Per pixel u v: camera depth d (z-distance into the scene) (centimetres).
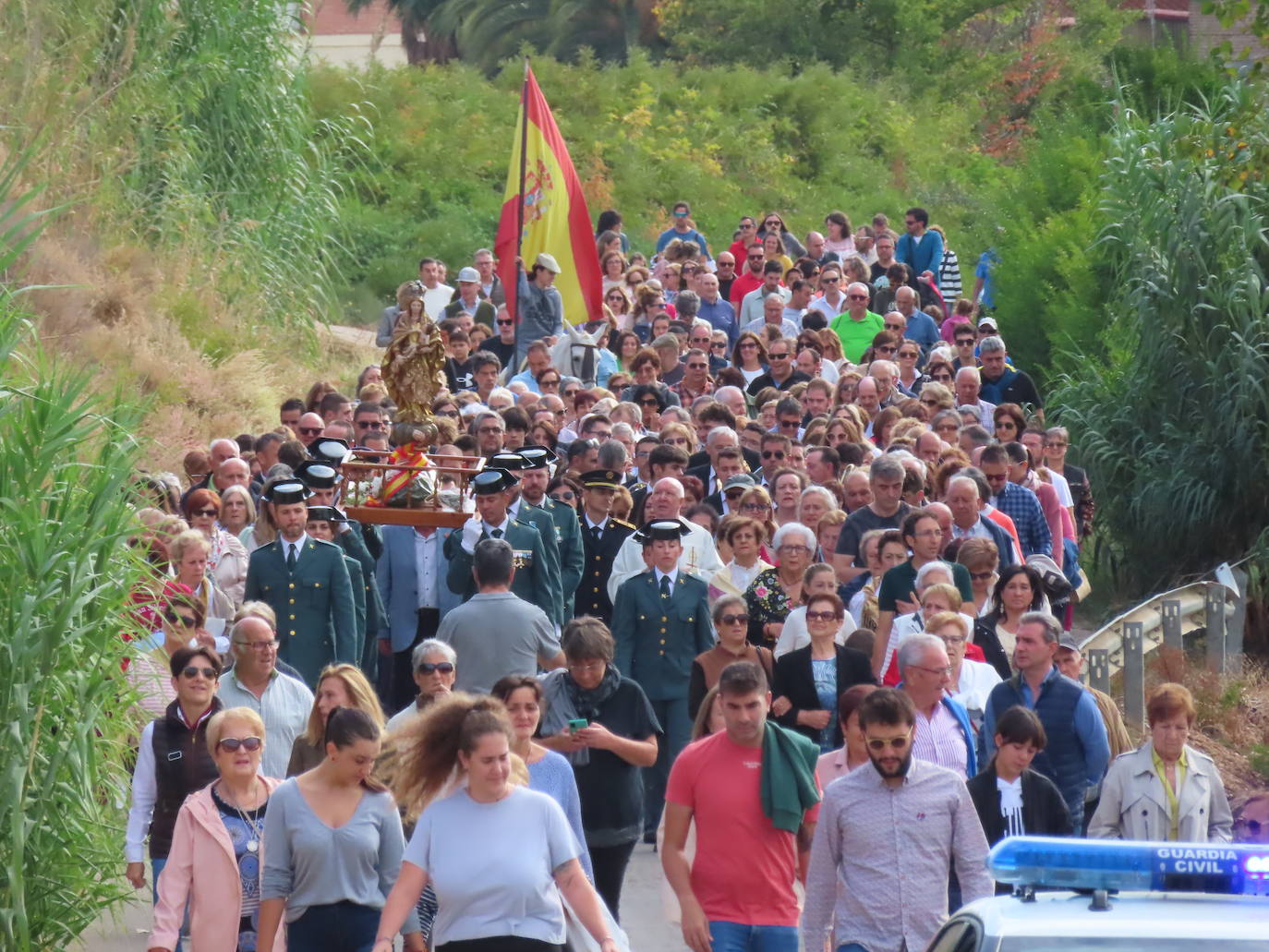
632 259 11475
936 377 7431
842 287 8925
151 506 4019
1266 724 6500
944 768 2767
